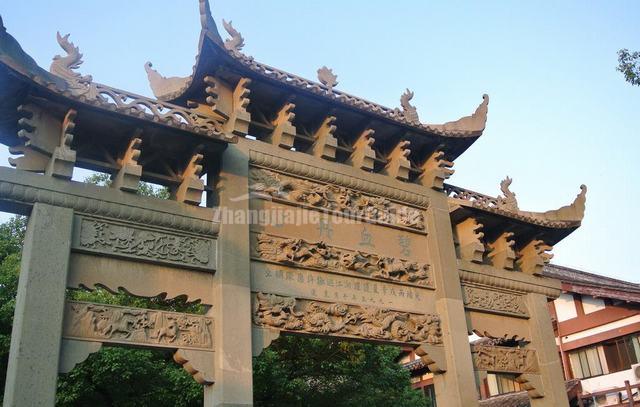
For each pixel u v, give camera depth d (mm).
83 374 18734
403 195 18062
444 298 17188
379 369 24172
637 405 26609
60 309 11594
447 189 19516
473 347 17656
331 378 23094
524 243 20703
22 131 12727
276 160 15859
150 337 12594
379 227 17281
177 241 13711
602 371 29156
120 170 13859
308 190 16234
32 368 10883
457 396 16078
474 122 19359
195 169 14336
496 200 20109
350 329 15250
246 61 15320
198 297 13555
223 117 15609
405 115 18547
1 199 11969
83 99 12789
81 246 12461
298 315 14547
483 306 18484
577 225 20359
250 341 13453
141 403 19953
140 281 12992
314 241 15703
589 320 30219
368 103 17469
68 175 12633
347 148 17859
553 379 18516
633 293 27516
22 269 12008
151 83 17984
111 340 12109
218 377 12805
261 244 14789
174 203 13906
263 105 16672
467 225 19156
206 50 14859
